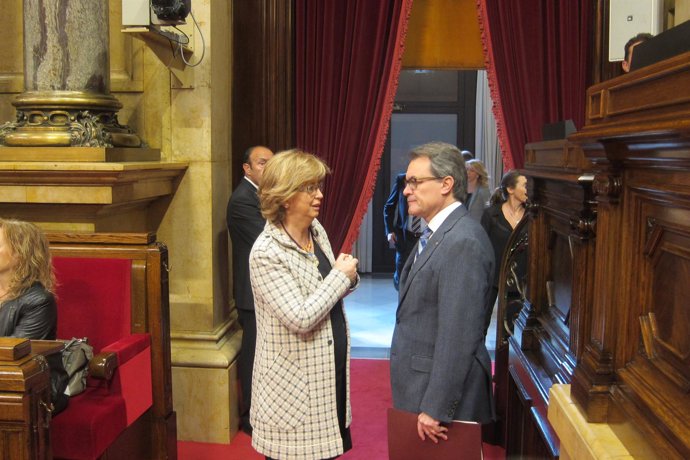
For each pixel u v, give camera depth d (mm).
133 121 4613
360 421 4785
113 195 3727
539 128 5227
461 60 5750
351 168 5301
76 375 3141
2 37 4758
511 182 4949
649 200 1663
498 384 4297
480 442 2461
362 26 5180
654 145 1486
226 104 4918
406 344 2676
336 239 5352
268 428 2676
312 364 2684
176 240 4605
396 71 5191
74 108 3975
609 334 1869
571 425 1903
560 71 5188
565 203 2785
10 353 2236
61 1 3982
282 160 2705
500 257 4996
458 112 10273
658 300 1641
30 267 3119
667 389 1528
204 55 4500
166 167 4266
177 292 4629
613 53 3736
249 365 4555
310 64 5270
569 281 2836
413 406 2615
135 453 3525
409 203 2744
